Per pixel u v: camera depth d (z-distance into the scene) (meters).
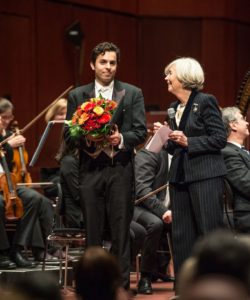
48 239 13.20
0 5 21.83
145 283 13.95
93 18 24.81
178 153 11.48
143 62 26.62
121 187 11.58
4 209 14.15
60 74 23.58
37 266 14.80
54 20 23.47
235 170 13.05
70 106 12.08
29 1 22.69
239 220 13.07
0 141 15.67
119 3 25.78
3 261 14.31
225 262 4.05
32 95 22.78
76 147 11.73
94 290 5.26
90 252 5.36
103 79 11.87
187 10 27.19
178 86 11.49
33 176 21.86
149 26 26.77
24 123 22.50
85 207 11.62
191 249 11.47
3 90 21.95
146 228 14.02
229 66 28.09
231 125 13.62
